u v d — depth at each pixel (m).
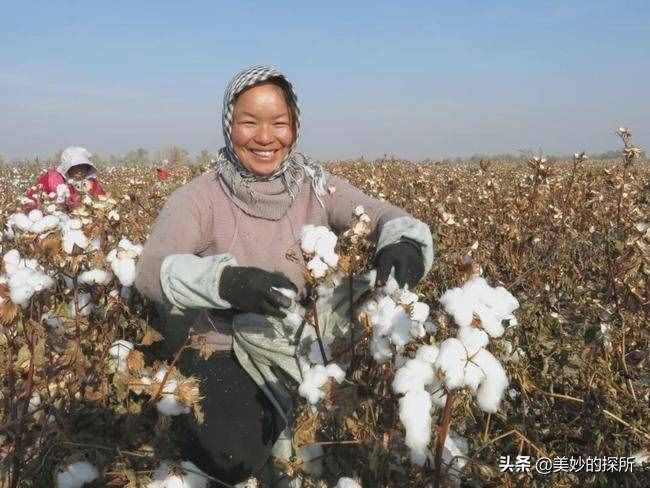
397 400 1.56
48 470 1.96
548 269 3.74
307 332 2.07
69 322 2.20
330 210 2.35
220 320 2.26
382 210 2.23
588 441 2.17
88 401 2.11
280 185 2.29
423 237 2.02
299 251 2.27
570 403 2.38
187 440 2.16
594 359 2.44
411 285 2.00
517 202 4.54
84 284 2.28
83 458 1.86
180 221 2.21
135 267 2.16
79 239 2.13
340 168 10.30
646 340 2.61
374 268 2.01
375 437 1.55
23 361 1.87
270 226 2.30
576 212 5.07
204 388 2.19
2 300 1.71
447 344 1.20
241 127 2.21
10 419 1.85
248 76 2.18
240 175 2.27
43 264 2.12
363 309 1.91
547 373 2.50
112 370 2.27
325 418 1.66
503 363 2.28
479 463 1.64
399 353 1.54
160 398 1.90
